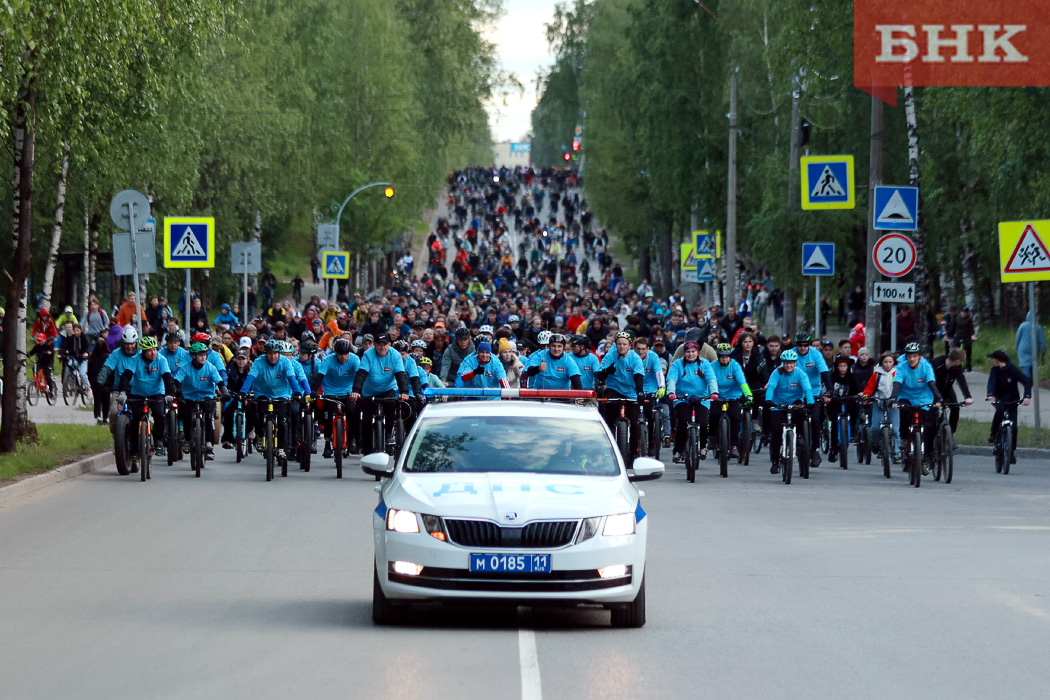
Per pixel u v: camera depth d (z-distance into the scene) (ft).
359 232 627.05
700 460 221.87
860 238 453.99
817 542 126.52
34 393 328.70
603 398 186.19
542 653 78.33
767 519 143.95
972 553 120.16
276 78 485.97
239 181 464.65
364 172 628.28
